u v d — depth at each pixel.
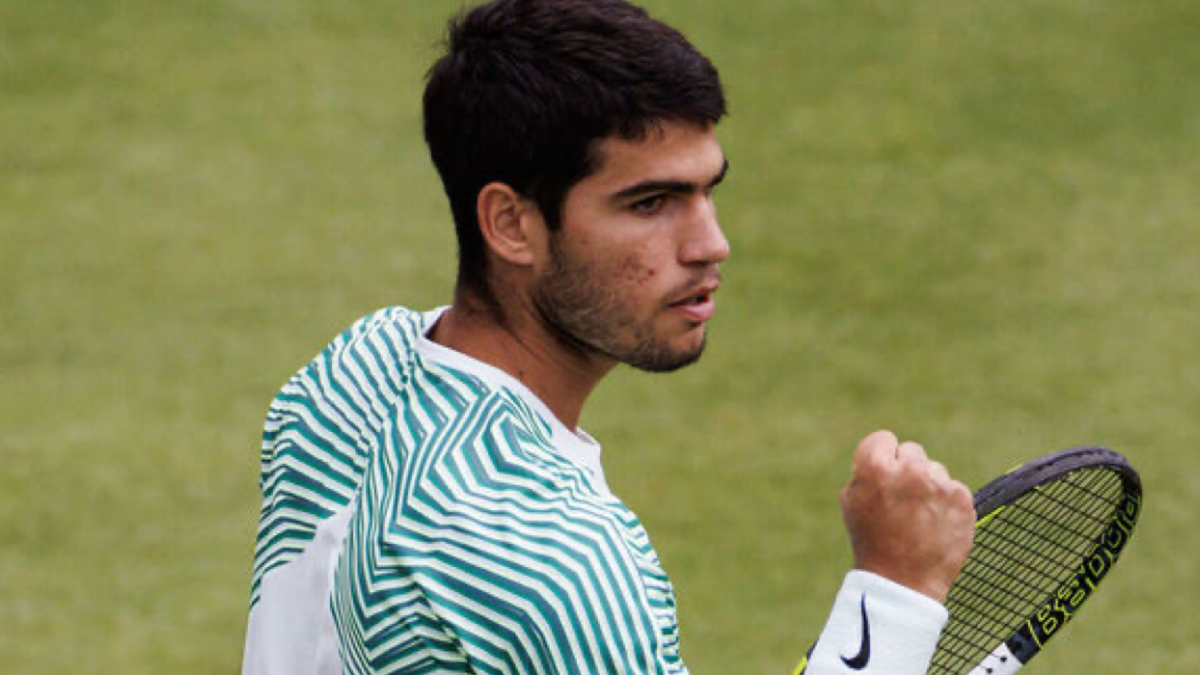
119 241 33.41
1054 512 10.81
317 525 8.44
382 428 7.98
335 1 43.47
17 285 31.80
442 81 7.87
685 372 28.34
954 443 26.11
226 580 23.38
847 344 29.16
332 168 36.22
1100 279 31.09
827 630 7.68
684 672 7.43
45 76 40.19
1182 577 22.91
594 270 7.70
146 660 21.59
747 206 34.00
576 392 8.16
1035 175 35.00
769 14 42.31
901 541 7.62
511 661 7.20
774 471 25.47
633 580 7.16
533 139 7.59
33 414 27.56
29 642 21.95
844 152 36.06
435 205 34.81
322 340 29.81
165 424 27.23
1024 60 39.69
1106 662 21.25
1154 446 25.94
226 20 42.56
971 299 30.53
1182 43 40.31
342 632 7.78
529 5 7.74
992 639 10.90
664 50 7.57
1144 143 36.16
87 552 23.98
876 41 40.78
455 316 8.18
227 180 35.75
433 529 7.37
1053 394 27.47
